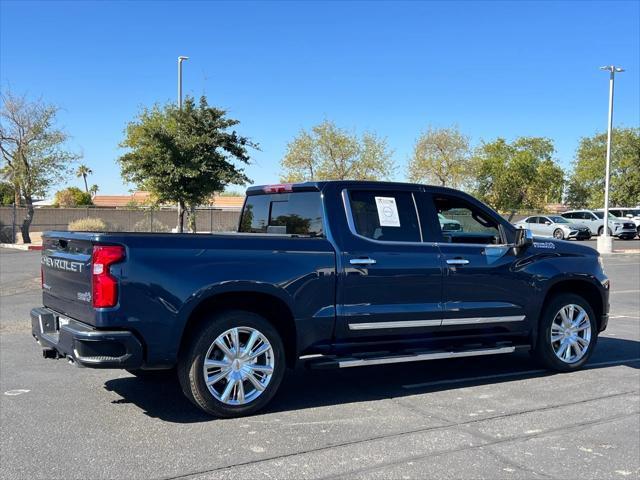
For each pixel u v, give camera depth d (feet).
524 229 21.88
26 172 104.68
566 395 20.27
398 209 20.48
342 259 18.93
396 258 19.71
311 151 159.43
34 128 104.01
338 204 19.58
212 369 17.26
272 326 18.04
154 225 132.16
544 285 22.53
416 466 14.17
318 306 18.57
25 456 14.55
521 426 17.08
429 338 20.62
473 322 21.12
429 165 164.96
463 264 20.80
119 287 16.12
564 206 238.89
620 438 16.22
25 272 57.06
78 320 17.21
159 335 16.48
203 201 83.92
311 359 18.66
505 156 185.37
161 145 76.89
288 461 14.38
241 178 80.59
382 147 160.25
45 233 19.92
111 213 138.62
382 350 20.07
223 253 17.39
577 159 194.59
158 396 19.62
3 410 18.04
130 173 78.69
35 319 19.48
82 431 16.31
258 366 17.85
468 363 25.05
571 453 15.14
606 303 24.40
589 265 23.88
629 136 169.89
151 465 14.06
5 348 26.53
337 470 13.89
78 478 13.34
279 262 18.06
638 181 165.58
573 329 23.50
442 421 17.46
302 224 20.34
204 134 77.97
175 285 16.65
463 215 21.94
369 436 16.14
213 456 14.64
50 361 24.20
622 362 25.34
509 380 22.26
